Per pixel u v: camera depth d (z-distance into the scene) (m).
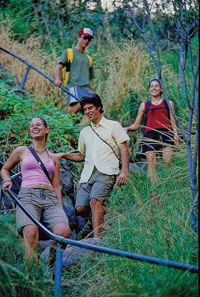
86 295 3.65
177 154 5.22
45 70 8.59
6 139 5.80
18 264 3.72
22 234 4.02
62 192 5.44
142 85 8.15
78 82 6.93
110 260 3.79
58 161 4.48
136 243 3.94
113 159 4.78
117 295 3.21
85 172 4.79
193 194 3.56
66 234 4.03
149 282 3.04
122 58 8.51
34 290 3.35
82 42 7.00
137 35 10.07
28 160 4.27
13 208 4.97
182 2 3.85
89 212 5.37
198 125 3.16
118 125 4.83
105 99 8.08
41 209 4.16
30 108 6.52
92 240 4.28
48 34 10.40
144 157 6.86
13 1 10.94
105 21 10.27
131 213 4.58
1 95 6.47
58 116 6.46
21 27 10.75
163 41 9.98
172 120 5.81
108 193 4.68
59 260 3.46
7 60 8.70
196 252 3.56
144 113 5.97
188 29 3.72
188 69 8.41
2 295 3.33
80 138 4.94
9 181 4.25
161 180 5.11
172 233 3.91
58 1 10.60
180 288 2.93
